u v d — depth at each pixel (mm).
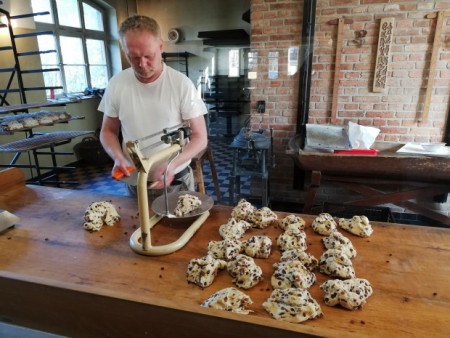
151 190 1341
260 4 2701
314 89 2770
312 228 1078
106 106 1513
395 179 2311
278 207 3092
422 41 2453
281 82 2834
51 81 4164
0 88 3244
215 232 1062
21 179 1461
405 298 742
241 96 5492
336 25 2578
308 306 685
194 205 1125
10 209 1229
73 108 4402
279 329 584
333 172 2363
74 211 1213
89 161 4395
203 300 743
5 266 874
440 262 877
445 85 2504
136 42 1168
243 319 603
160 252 921
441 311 700
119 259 908
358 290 730
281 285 789
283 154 2996
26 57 3547
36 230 1073
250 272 802
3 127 2402
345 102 2729
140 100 1433
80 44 4668
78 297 701
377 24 2504
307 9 2588
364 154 2275
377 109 2678
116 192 3510
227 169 3975
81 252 944
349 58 2625
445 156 2143
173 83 1411
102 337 721
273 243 1000
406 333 642
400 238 1005
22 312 771
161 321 656
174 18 5613
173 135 1072
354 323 672
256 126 2996
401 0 2414
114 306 679
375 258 903
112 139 1470
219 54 5562
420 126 2627
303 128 2869
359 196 2914
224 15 5414
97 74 5098
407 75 2547
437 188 2260
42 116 2771
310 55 2695
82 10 4629
